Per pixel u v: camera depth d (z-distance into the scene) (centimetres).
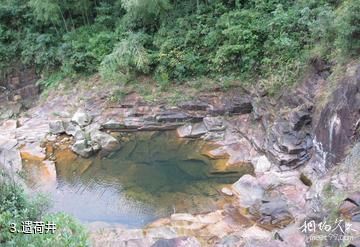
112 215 1017
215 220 954
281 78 1286
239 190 1059
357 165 844
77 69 1714
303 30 1275
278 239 768
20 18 1855
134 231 915
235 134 1363
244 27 1412
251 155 1245
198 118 1453
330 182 856
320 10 1188
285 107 1230
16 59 1838
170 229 918
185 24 1550
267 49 1359
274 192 1005
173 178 1174
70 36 1755
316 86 1152
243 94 1428
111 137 1393
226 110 1429
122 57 1517
